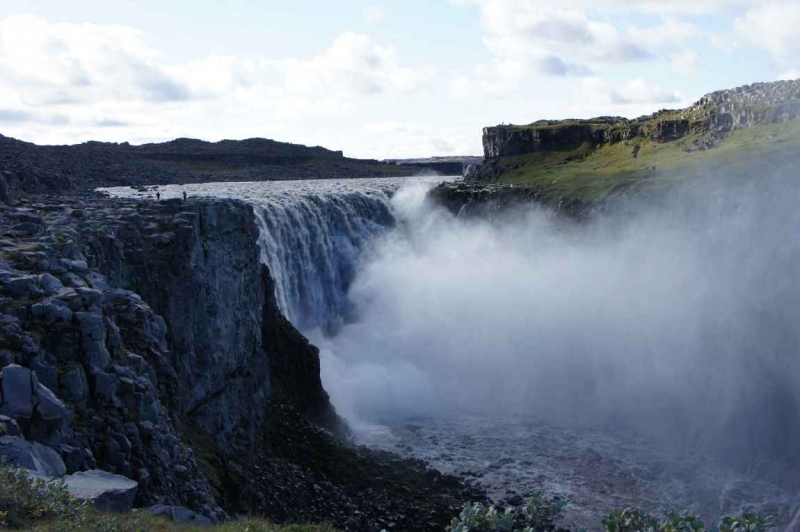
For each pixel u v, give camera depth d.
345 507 52.16
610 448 74.12
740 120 171.00
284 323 71.88
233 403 56.28
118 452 27.42
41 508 19.41
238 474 44.69
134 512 22.50
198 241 53.31
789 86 185.88
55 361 28.28
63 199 61.44
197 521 24.30
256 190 134.62
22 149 125.88
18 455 22.23
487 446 72.81
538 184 147.50
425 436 75.00
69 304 30.38
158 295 48.34
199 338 52.50
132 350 35.03
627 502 62.06
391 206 135.38
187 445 41.09
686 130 180.62
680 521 18.06
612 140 196.25
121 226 47.56
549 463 69.12
